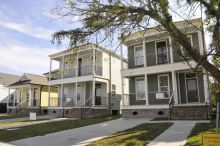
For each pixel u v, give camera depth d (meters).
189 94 18.56
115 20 6.14
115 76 26.59
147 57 20.95
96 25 6.06
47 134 11.31
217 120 5.91
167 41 19.73
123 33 6.36
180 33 5.62
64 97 26.12
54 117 22.38
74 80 24.56
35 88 33.00
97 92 25.66
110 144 8.59
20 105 31.98
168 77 19.78
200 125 11.92
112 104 25.50
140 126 12.73
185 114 16.00
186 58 5.90
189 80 18.75
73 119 19.42
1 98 40.22
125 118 18.64
